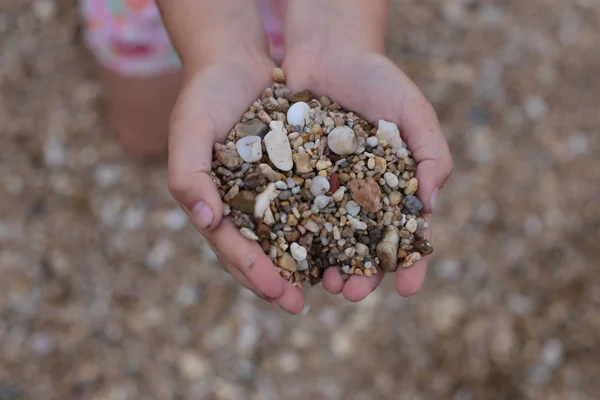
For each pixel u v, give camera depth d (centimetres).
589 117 72
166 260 66
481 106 72
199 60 50
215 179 46
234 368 64
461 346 64
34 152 69
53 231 66
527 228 68
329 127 48
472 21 76
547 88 73
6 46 72
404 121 48
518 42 75
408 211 47
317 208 46
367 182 46
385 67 48
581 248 67
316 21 51
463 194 69
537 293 66
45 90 71
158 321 64
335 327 65
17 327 63
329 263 47
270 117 48
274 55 62
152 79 64
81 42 72
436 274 66
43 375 62
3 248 66
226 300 65
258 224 45
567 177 70
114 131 69
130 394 62
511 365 64
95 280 65
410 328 65
